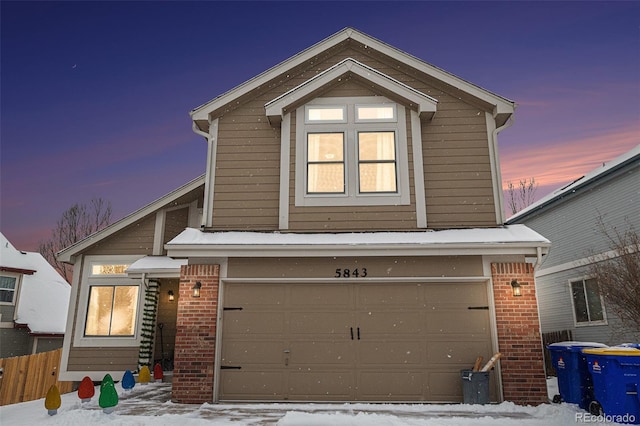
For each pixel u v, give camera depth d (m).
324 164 10.37
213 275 9.43
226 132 10.66
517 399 8.58
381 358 9.12
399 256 9.41
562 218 16.84
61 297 22.48
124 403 8.95
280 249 9.15
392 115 10.54
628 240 13.36
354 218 9.97
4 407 10.70
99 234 13.93
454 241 9.05
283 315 9.38
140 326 13.59
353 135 10.45
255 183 10.31
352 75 10.70
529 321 8.94
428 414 7.74
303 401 8.95
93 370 13.27
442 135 10.45
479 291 9.34
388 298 9.40
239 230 10.05
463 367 9.01
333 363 9.12
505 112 10.23
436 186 10.14
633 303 12.25
